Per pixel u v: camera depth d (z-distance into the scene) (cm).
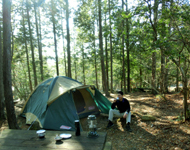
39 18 1788
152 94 1139
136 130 473
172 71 848
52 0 1338
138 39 524
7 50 457
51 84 596
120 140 420
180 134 397
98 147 202
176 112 605
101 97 653
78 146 205
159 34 528
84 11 1405
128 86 1611
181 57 466
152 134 432
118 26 613
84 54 2125
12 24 1259
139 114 624
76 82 639
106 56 1973
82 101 652
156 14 543
